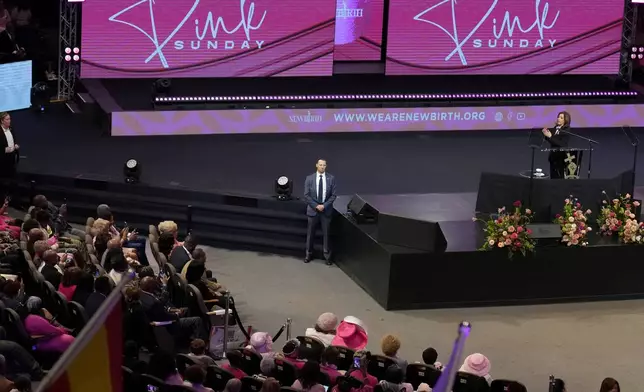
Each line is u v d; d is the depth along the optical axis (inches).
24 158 813.9
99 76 927.7
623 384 530.6
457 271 623.8
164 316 485.4
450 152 920.9
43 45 985.5
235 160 853.8
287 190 731.4
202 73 948.6
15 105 923.4
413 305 621.6
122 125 896.9
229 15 940.0
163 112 907.4
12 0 976.9
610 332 602.9
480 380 431.5
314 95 969.5
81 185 755.4
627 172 675.4
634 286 655.8
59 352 456.1
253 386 403.5
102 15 910.4
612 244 647.1
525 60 1027.3
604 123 1020.5
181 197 742.5
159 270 601.9
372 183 819.4
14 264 533.6
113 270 510.0
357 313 612.7
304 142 922.7
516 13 1011.3
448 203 740.0
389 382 407.2
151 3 918.4
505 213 665.6
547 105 1006.4
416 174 850.8
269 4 946.7
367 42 1018.1
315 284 660.7
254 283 657.6
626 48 1061.8
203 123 920.3
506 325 606.2
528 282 637.3
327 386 414.0
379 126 966.4
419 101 995.3
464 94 1007.0
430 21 994.1
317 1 956.0
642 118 1029.8
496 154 920.9
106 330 152.7
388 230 623.8
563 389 434.3
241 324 536.7
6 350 430.0
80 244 586.9
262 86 987.3
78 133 896.3
